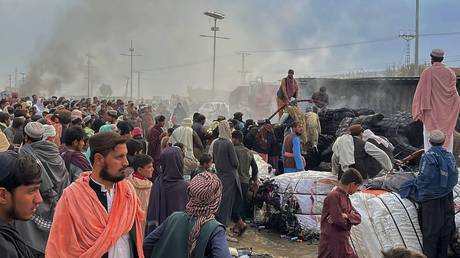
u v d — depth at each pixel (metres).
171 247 2.92
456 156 8.20
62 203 2.67
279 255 6.75
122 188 2.81
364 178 7.18
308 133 10.85
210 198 2.92
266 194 8.12
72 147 5.26
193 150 9.34
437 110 7.29
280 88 11.80
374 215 6.13
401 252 2.33
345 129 10.62
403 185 6.42
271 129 10.44
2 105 16.45
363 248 6.05
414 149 9.54
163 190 5.00
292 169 8.97
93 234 2.62
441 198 5.96
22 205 2.01
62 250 2.59
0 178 1.95
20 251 1.96
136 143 5.36
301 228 7.55
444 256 6.14
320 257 4.93
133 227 2.84
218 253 2.75
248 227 8.20
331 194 4.86
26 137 4.69
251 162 8.24
